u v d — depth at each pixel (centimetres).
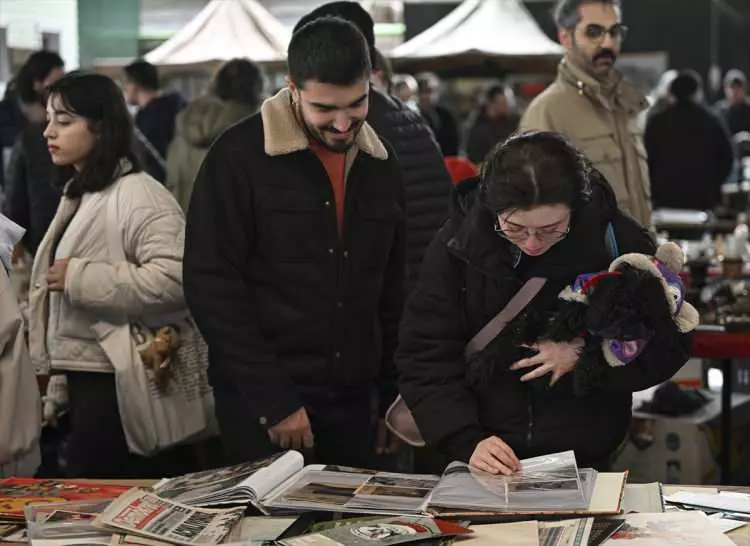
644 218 419
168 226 320
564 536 203
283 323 286
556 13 414
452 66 686
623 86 412
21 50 649
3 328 283
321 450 297
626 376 232
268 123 277
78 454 333
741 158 1005
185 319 333
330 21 260
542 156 223
